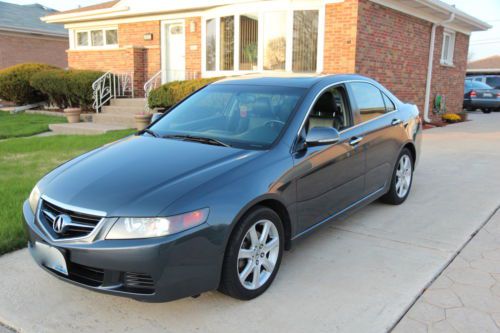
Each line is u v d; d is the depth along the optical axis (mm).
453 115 15602
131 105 13305
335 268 3891
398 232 4727
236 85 4688
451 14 13523
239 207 3135
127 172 3361
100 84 13641
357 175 4582
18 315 3215
